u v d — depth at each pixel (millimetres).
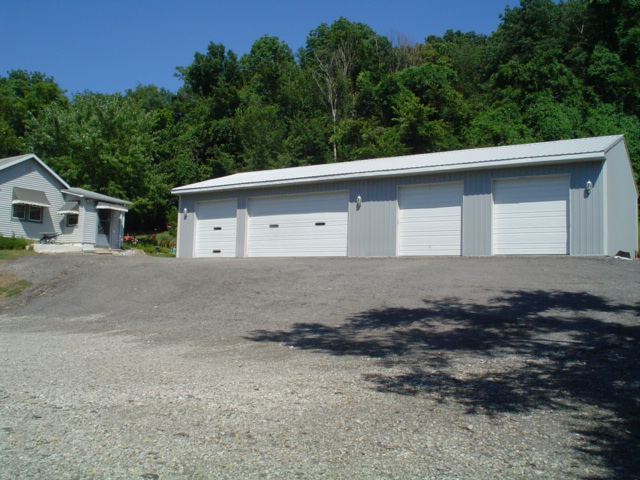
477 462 3285
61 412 4457
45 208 27641
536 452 3410
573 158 14500
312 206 19531
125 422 4164
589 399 4363
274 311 9820
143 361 6570
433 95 39594
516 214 15656
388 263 14586
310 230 19500
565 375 5043
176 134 48562
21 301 13539
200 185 22547
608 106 34594
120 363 6492
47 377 5797
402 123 37156
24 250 23188
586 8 42531
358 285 11398
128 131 37656
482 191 16156
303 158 43781
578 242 14578
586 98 36719
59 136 37031
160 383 5371
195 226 22469
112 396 4922
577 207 14664
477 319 7859
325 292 11000
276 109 47000
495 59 45031
